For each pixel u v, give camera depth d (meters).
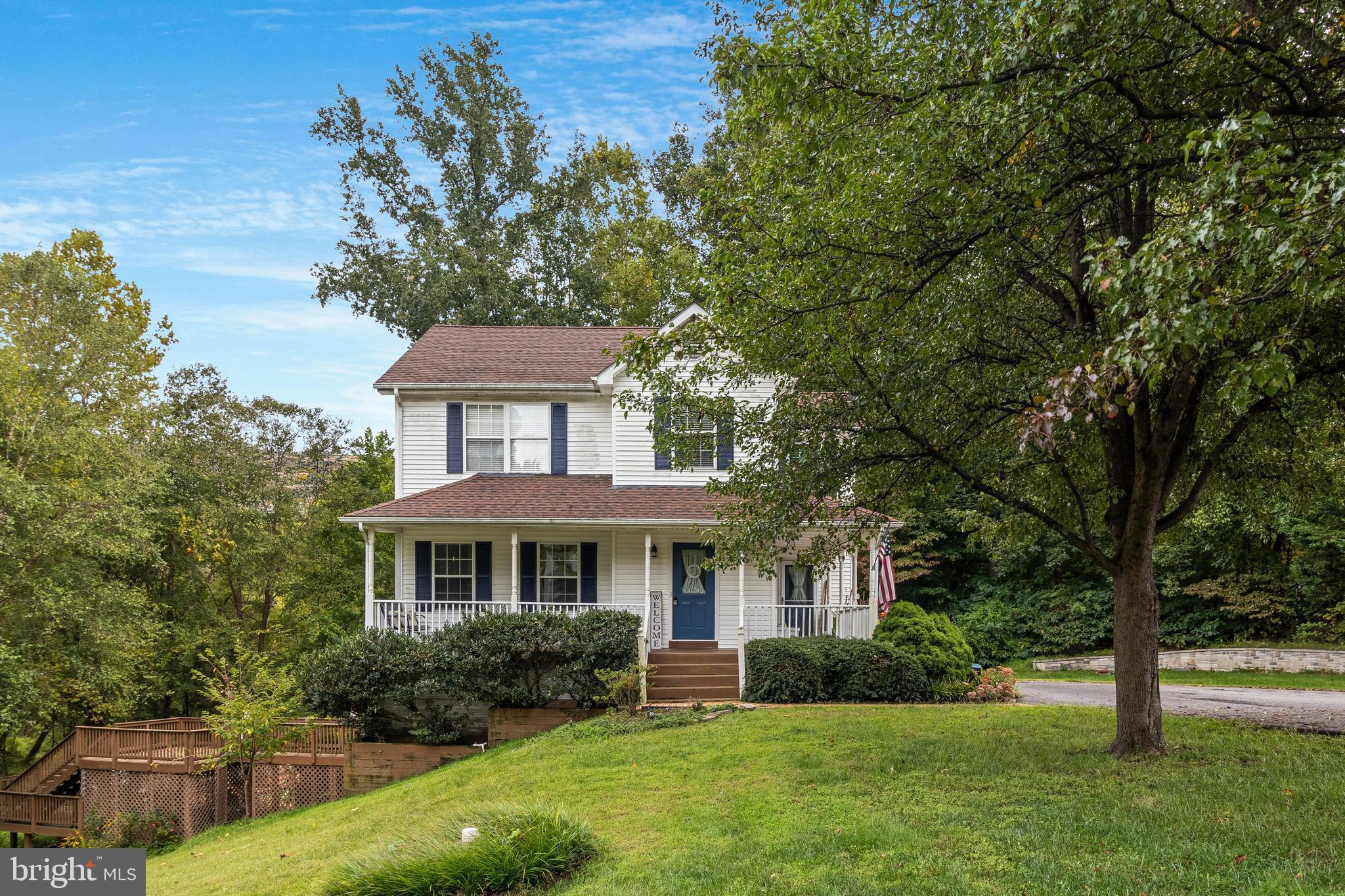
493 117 35.25
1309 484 12.64
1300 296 5.86
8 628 18.39
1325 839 6.75
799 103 8.41
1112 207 10.05
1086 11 6.84
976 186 8.64
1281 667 22.69
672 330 10.47
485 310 33.00
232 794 16.39
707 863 7.44
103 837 15.63
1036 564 30.31
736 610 19.77
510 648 15.78
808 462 10.38
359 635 16.58
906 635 17.22
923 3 8.42
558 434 21.27
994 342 10.54
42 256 21.28
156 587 24.17
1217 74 7.61
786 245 9.68
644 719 14.15
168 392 26.06
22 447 19.64
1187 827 7.32
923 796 8.95
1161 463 9.87
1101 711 13.91
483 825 8.30
